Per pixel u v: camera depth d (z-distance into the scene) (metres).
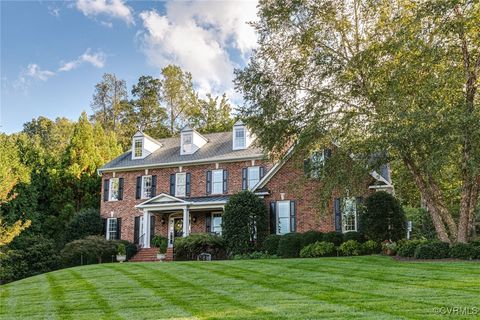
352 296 9.00
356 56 17.53
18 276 26.62
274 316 7.36
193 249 24.94
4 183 25.55
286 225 25.39
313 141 18.67
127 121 55.53
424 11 15.74
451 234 18.31
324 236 22.58
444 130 14.54
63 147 54.66
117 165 32.34
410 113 14.89
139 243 30.11
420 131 14.74
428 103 15.39
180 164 30.31
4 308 9.76
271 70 19.48
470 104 15.64
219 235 26.28
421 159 16.75
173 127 53.88
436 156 14.70
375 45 17.41
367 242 21.20
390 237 21.14
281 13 18.72
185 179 30.14
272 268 14.44
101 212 31.86
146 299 9.77
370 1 17.61
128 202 31.23
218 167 29.41
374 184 23.41
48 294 11.37
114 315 8.20
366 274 12.30
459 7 15.80
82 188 36.44
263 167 28.12
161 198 28.31
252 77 19.45
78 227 30.44
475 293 8.82
